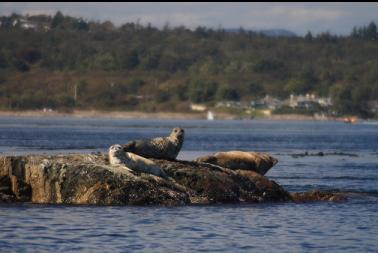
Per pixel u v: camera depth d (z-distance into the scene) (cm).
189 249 7038
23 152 19012
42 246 6975
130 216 8675
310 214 9362
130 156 9944
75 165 9600
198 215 8931
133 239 7400
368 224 8681
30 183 9631
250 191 10444
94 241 7256
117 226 8044
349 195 11288
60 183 9512
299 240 7619
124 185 9506
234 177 10475
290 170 16525
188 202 9812
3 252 6706
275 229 8206
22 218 8381
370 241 7631
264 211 9469
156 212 9019
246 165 11638
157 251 6906
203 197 9975
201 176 10094
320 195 10856
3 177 9638
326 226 8481
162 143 10644
